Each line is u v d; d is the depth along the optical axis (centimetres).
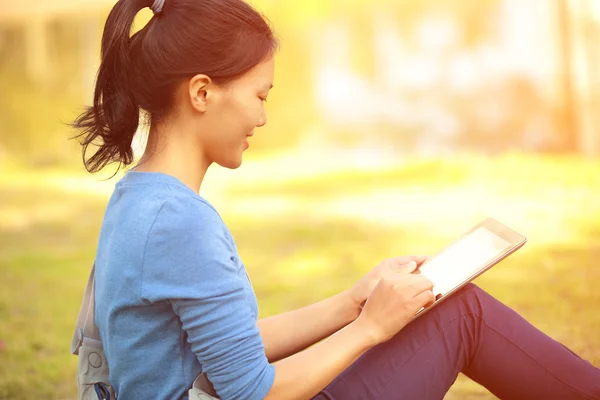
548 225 621
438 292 183
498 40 1143
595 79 1026
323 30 1340
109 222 168
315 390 162
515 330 184
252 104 169
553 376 182
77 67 1468
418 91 1247
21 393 326
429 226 668
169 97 167
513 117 1127
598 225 601
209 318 154
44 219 830
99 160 179
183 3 165
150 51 166
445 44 1212
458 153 1127
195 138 170
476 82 1173
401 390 179
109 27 170
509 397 187
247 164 1239
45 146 1446
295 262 568
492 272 480
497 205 729
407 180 943
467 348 184
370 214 749
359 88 1318
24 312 455
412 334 183
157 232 156
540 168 907
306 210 802
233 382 155
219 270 156
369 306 170
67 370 352
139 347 161
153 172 167
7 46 1492
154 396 163
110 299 161
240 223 749
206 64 163
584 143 1038
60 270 571
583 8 1030
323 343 167
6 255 635
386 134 1285
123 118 171
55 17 1476
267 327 208
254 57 166
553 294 418
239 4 167
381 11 1279
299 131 1371
